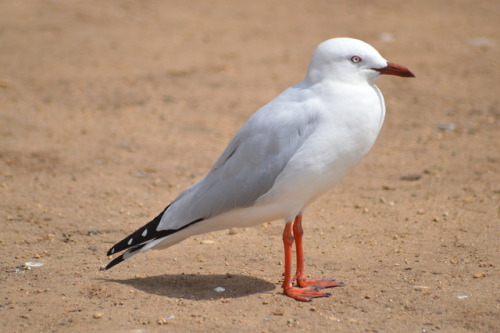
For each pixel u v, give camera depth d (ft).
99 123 61.26
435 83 71.72
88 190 45.32
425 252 34.04
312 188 28.53
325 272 32.07
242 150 28.89
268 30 94.84
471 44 85.71
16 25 96.43
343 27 95.45
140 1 109.91
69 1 109.09
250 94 69.05
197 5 108.88
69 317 27.04
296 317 27.02
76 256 34.78
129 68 78.89
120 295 29.43
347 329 25.79
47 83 73.51
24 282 31.27
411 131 58.59
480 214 39.11
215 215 29.17
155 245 29.71
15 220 39.86
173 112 64.39
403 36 90.02
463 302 27.86
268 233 38.09
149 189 45.98
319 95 28.45
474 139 55.06
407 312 27.22
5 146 54.08
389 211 40.83
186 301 28.73
